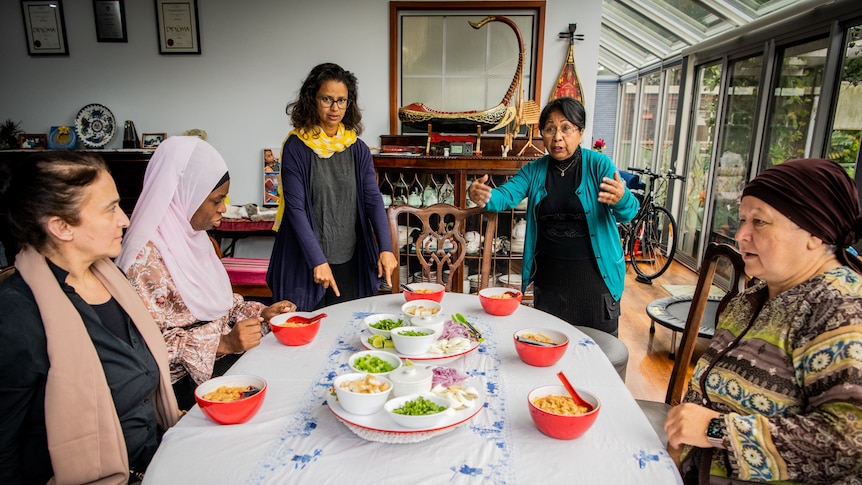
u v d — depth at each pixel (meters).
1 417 0.90
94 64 3.59
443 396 0.97
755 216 0.91
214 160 1.37
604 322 2.02
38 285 0.93
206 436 0.91
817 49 3.11
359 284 2.14
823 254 0.90
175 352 1.24
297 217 1.87
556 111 1.85
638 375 2.69
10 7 3.52
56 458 0.93
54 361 0.92
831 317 0.82
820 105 2.99
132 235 1.27
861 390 0.75
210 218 1.43
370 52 3.44
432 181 3.01
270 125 3.62
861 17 2.70
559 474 0.82
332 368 1.18
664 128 5.52
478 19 3.31
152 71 3.59
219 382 1.04
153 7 3.49
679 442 0.89
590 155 1.94
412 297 1.61
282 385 1.10
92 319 1.00
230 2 3.45
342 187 1.98
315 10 3.42
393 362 1.11
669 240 5.13
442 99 3.46
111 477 0.97
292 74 3.53
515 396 1.06
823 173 0.85
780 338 0.89
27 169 0.91
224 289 1.53
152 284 1.27
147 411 1.11
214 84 3.58
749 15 3.81
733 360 0.96
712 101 4.43
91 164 0.97
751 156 3.75
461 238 2.11
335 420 0.97
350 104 2.00
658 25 4.79
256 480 0.80
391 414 0.89
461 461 0.84
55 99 3.65
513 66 3.36
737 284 1.32
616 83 7.24
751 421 0.84
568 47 3.26
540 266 2.08
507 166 2.88
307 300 1.98
